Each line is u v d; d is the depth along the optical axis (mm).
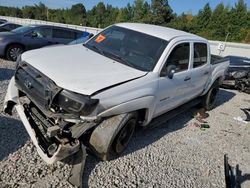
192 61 5164
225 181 3908
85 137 3531
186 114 6328
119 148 3854
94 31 33938
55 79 3254
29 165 3408
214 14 64500
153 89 4016
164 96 4414
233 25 61844
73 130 3174
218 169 4230
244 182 4008
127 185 3422
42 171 3352
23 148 3713
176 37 4727
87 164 3637
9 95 3889
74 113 3143
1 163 3350
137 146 4359
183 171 3984
